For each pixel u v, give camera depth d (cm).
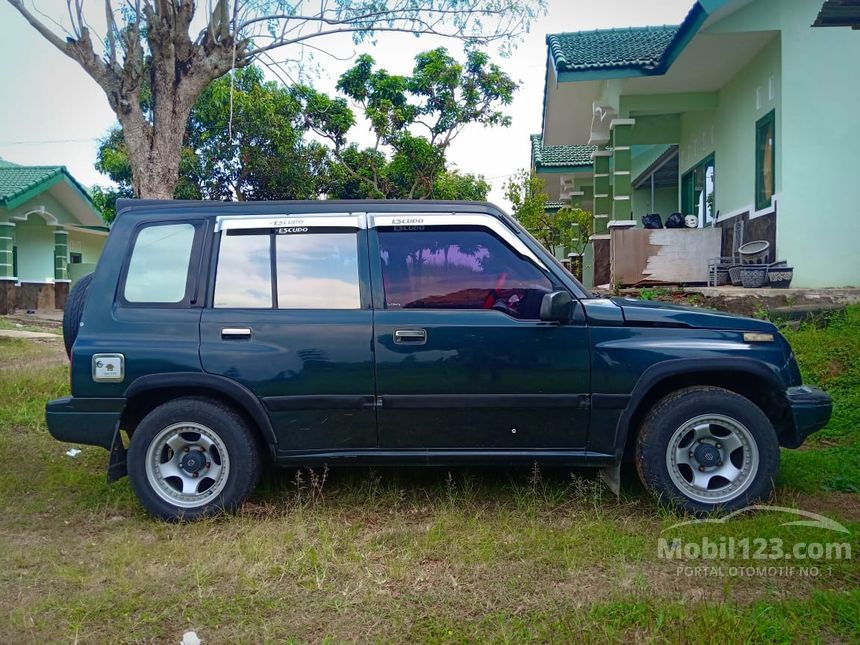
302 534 384
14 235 2153
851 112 939
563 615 300
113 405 414
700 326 419
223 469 420
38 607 314
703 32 961
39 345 1216
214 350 413
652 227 1236
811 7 939
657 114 1438
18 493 478
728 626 277
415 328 411
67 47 800
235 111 1698
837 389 648
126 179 2042
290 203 442
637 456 417
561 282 426
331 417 415
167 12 800
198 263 429
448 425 415
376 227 431
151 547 381
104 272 430
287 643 284
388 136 1752
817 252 954
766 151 1029
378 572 346
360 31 886
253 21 855
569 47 1348
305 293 424
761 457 404
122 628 298
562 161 1806
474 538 381
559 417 413
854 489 449
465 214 432
